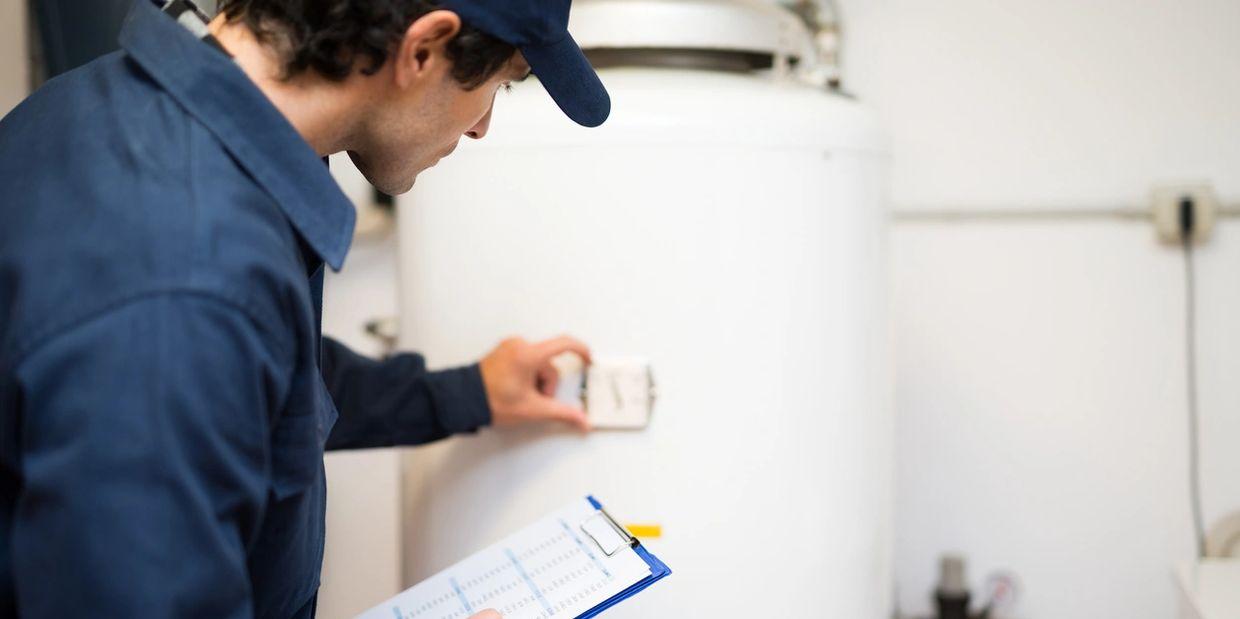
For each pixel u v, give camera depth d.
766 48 1.22
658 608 1.11
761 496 1.11
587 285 1.09
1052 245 1.61
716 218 1.08
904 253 1.65
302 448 0.65
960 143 1.61
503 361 1.08
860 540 1.19
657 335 1.09
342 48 0.65
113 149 0.60
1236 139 1.54
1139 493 1.61
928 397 1.66
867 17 1.62
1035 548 1.66
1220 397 1.57
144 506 0.52
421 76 0.68
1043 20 1.57
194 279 0.55
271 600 0.73
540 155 1.08
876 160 1.17
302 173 0.64
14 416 0.54
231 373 0.55
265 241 0.59
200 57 0.63
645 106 1.07
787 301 1.10
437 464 1.17
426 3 0.65
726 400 1.10
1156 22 1.55
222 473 0.56
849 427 1.16
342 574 1.67
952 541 1.68
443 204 1.12
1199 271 1.56
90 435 0.52
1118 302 1.59
